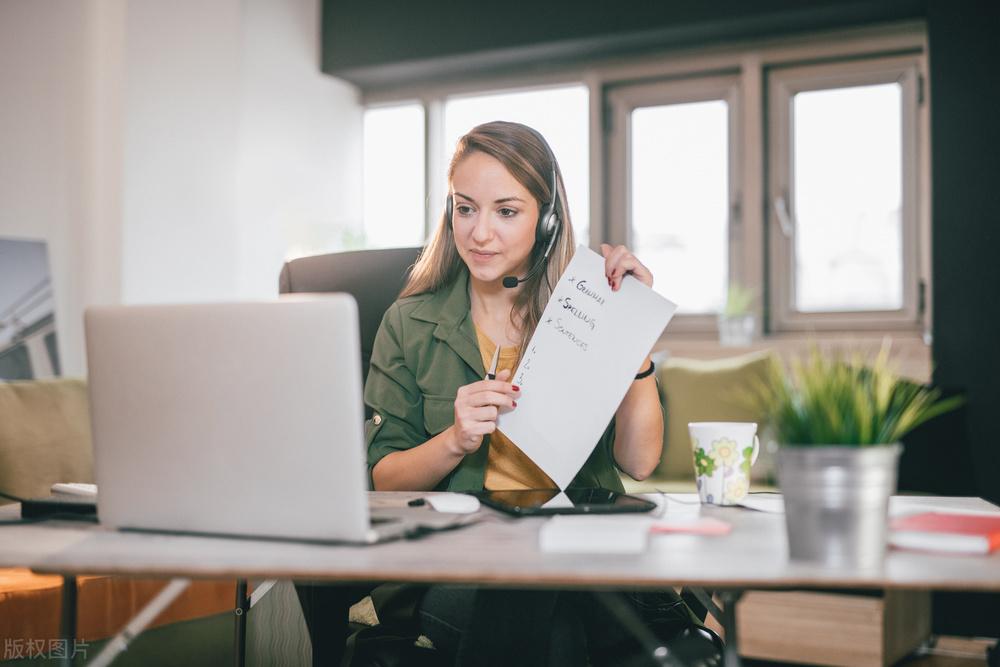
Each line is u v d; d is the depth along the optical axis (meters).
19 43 3.30
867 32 3.84
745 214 4.04
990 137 3.17
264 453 0.85
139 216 3.57
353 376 0.81
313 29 4.60
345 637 1.26
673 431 3.43
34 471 2.33
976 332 3.15
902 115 3.79
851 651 2.48
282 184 4.36
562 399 1.14
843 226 3.89
